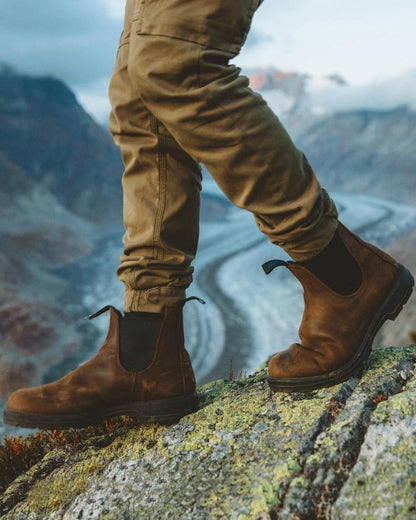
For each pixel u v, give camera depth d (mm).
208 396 2182
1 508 2023
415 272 87875
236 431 1811
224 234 157375
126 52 1798
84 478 1976
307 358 1796
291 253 1737
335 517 1349
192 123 1556
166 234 1856
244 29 1626
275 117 1597
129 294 1938
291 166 1579
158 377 1897
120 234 152125
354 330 1776
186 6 1505
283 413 1788
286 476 1509
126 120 1841
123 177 1937
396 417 1543
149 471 1830
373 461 1439
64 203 158250
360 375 1855
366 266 1791
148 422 1909
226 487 1592
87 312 82688
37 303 79750
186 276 1927
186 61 1506
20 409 1848
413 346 2027
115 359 1902
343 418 1646
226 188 1644
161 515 1614
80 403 1854
